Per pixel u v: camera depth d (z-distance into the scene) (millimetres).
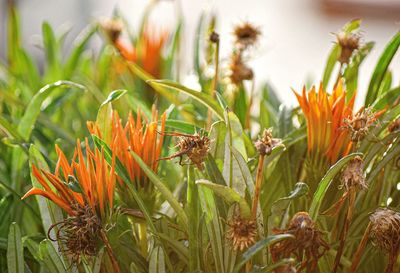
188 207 403
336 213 401
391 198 459
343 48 455
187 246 429
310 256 390
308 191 405
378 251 439
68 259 409
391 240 386
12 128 492
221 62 580
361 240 410
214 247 394
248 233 369
